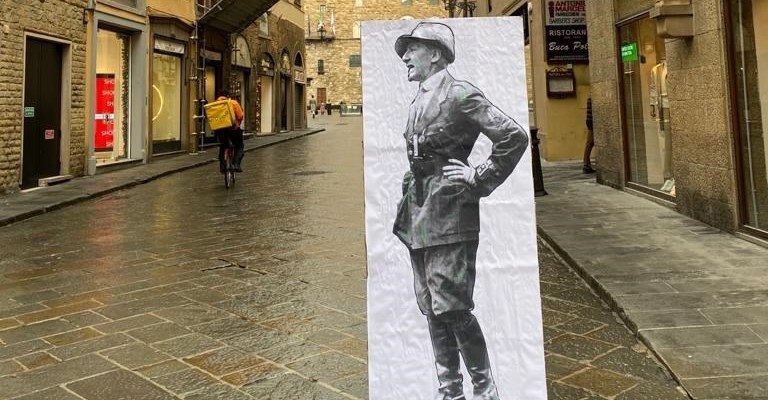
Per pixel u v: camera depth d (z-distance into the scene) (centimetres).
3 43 1016
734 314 382
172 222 788
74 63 1228
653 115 801
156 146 1609
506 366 229
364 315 421
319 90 5956
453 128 229
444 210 229
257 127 2473
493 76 229
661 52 768
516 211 229
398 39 228
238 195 1012
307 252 602
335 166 1430
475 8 2208
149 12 1515
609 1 895
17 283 514
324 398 300
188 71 1764
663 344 345
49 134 1165
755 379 299
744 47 571
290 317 419
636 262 507
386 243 229
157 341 377
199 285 497
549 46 1285
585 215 716
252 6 1912
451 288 229
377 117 229
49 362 347
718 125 603
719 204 609
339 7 5906
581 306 432
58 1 1168
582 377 319
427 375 229
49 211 895
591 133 1092
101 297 470
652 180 814
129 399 301
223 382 319
